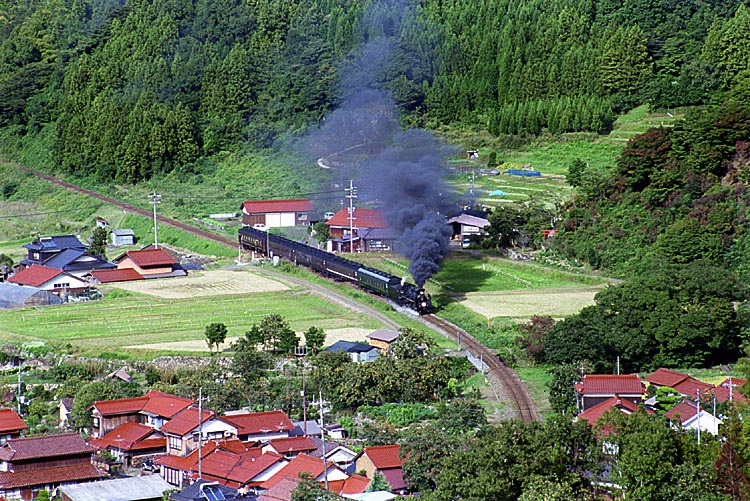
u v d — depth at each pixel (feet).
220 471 434.30
